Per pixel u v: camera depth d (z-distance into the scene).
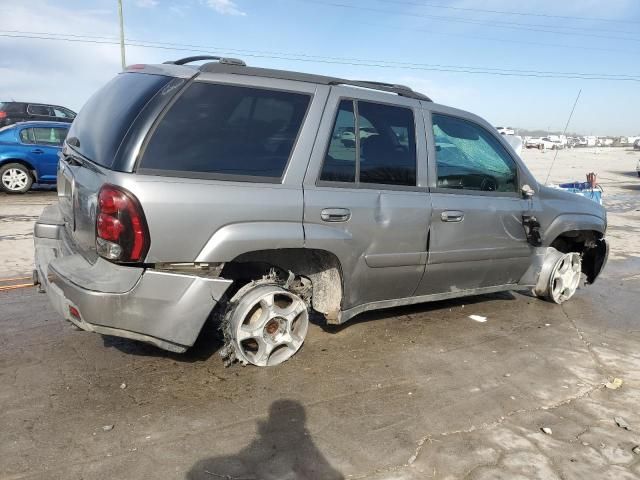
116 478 2.53
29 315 4.53
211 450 2.78
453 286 4.59
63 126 12.38
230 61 3.52
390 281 4.06
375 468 2.71
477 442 2.99
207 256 3.13
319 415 3.17
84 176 3.21
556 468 2.79
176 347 3.21
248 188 3.26
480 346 4.38
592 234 5.81
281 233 3.33
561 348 4.45
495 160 4.74
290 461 2.73
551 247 5.46
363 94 3.86
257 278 3.70
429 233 4.13
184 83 3.21
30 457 2.64
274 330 3.70
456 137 4.45
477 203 4.46
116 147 3.05
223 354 3.61
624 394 3.67
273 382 3.54
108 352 3.84
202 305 3.16
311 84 3.64
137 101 3.20
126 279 3.00
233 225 3.19
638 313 5.56
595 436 3.12
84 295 2.93
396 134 4.00
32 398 3.18
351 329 4.54
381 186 3.88
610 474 2.77
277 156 3.41
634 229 11.34
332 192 3.59
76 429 2.89
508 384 3.73
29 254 6.72
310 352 4.04
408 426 3.11
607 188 20.61
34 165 11.88
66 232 3.75
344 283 3.77
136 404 3.17
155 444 2.80
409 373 3.79
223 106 3.28
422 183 4.12
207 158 3.17
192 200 3.05
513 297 5.88
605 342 4.65
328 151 3.60
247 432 2.96
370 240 3.79
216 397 3.30
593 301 5.91
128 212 2.91
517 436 3.07
